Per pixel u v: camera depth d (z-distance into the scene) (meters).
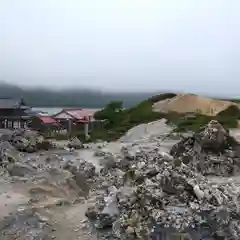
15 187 29.64
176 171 25.25
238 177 34.94
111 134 73.19
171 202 21.25
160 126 72.81
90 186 32.31
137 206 22.22
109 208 23.34
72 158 44.69
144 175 27.05
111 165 38.62
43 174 32.81
